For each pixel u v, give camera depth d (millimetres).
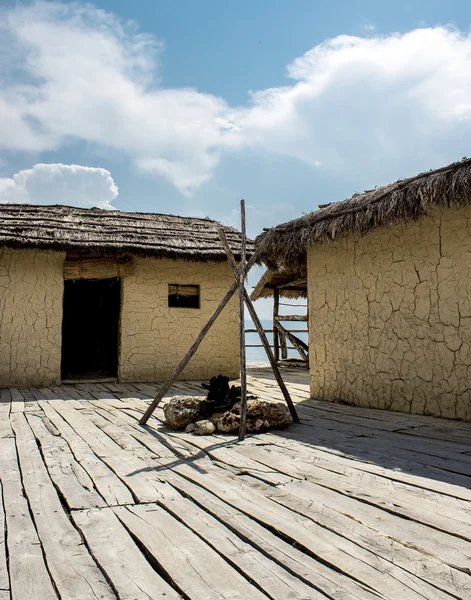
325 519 2650
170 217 12281
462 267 5641
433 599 1875
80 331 14289
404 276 6301
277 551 2289
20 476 3533
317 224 6809
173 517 2742
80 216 10938
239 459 3910
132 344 10008
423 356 6023
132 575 2094
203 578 2061
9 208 10734
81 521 2682
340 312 7238
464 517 2654
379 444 4391
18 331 9188
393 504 2857
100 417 5922
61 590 1977
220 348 10609
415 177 5500
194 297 10836
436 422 5461
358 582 2004
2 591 1967
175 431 5070
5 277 9203
